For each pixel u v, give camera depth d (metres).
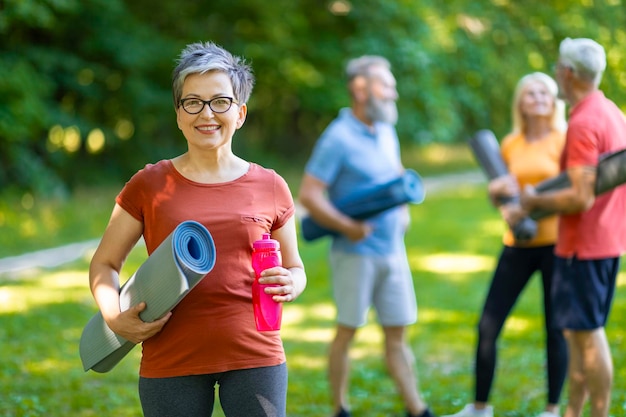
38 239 15.41
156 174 3.76
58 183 20.25
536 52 11.91
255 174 3.80
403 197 6.00
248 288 3.70
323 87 26.56
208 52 3.70
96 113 24.09
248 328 3.67
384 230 6.18
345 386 6.37
